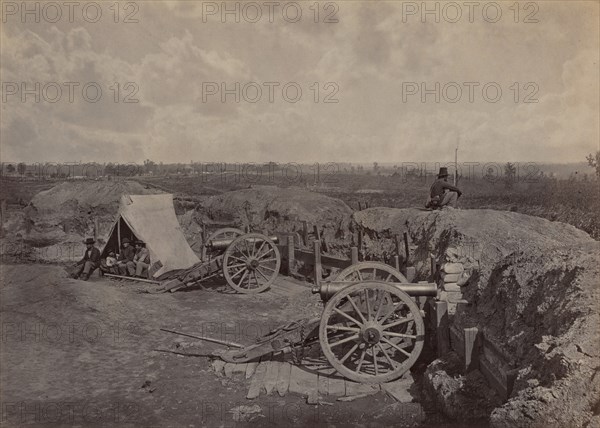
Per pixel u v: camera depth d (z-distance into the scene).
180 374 7.36
